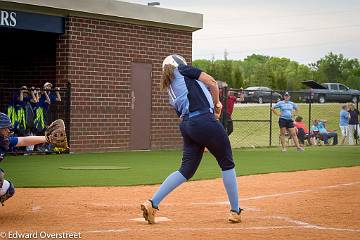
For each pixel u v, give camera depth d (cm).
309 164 3206
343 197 1973
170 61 1540
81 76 3784
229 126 4453
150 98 4184
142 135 4150
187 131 1509
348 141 5581
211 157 3600
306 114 8475
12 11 3491
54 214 1617
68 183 2292
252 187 2238
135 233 1356
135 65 4081
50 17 3653
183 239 1292
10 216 1582
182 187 2212
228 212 1667
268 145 5362
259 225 1467
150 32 4156
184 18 4288
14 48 3975
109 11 3859
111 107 3947
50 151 3647
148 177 2516
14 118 3512
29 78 3944
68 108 3712
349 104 5366
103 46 3891
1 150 1509
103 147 3912
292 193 2070
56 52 3766
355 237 1330
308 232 1383
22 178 2439
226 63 14200
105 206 1758
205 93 1514
